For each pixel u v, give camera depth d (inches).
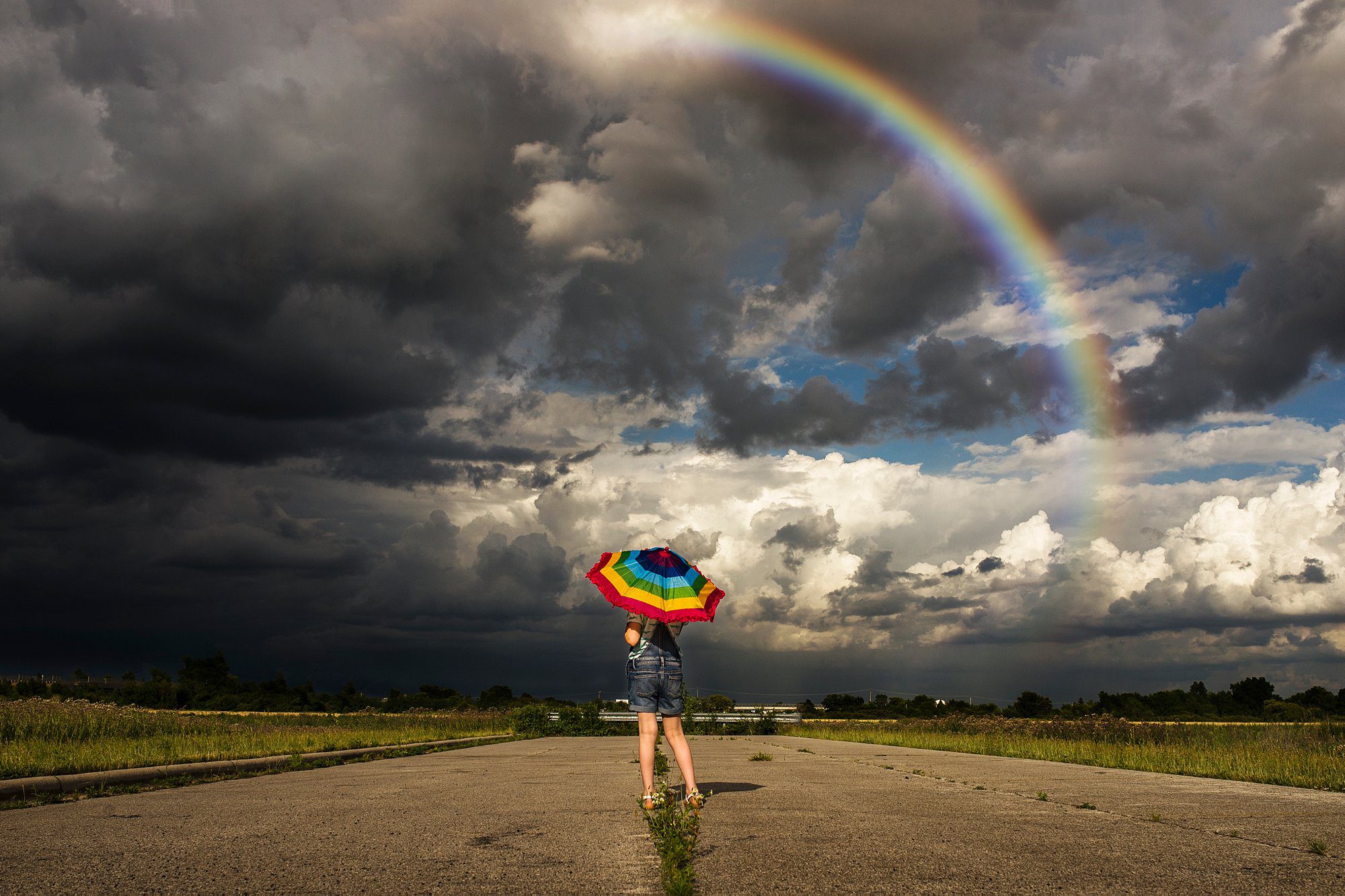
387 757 558.9
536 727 1064.2
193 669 2650.1
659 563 249.1
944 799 284.7
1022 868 163.2
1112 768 451.8
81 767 338.3
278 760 438.3
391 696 2522.1
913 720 1713.8
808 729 1133.7
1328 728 657.0
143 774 343.3
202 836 200.2
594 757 564.1
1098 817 238.7
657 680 243.3
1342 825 224.5
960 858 172.7
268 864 164.7
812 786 335.3
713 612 249.8
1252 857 175.5
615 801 271.9
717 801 277.3
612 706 1120.8
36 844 188.7
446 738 824.3
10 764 338.3
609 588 243.6
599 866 162.9
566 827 212.7
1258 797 297.4
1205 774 397.4
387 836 199.5
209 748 479.8
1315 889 146.1
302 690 2504.9
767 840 195.9
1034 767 455.5
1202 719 2011.6
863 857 173.8
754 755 571.2
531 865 163.3
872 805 267.6
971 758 541.3
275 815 238.1
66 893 140.0
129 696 2060.8
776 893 141.2
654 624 246.4
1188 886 147.7
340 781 357.4
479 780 360.8
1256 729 754.8
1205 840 197.2
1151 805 269.0
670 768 444.1
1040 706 2278.5
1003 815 242.2
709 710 1200.2
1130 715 2279.8
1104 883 150.2
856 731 1029.8
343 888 143.7
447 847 183.6
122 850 179.6
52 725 580.1
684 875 149.9
